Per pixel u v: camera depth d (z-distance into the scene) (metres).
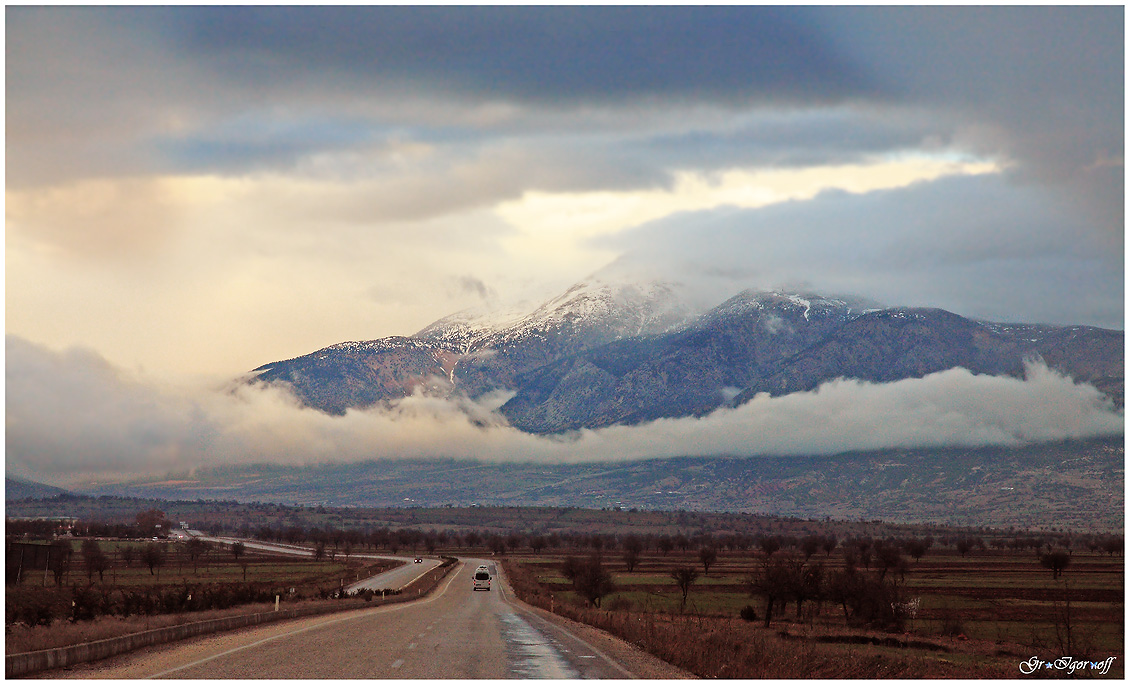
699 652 41.12
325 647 42.72
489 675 34.31
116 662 35.50
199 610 73.12
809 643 74.12
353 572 198.75
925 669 48.25
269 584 139.38
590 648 46.69
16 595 55.47
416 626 59.66
